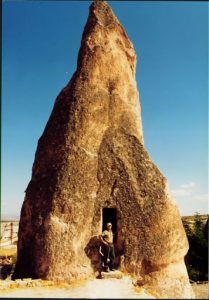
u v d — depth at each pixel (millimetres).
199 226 20156
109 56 18125
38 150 17625
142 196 15727
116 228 15898
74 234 15117
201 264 18844
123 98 18000
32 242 15922
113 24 19141
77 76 17562
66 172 15805
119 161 16469
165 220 15203
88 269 14906
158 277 14648
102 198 16047
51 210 15328
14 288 13750
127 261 15023
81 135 16438
